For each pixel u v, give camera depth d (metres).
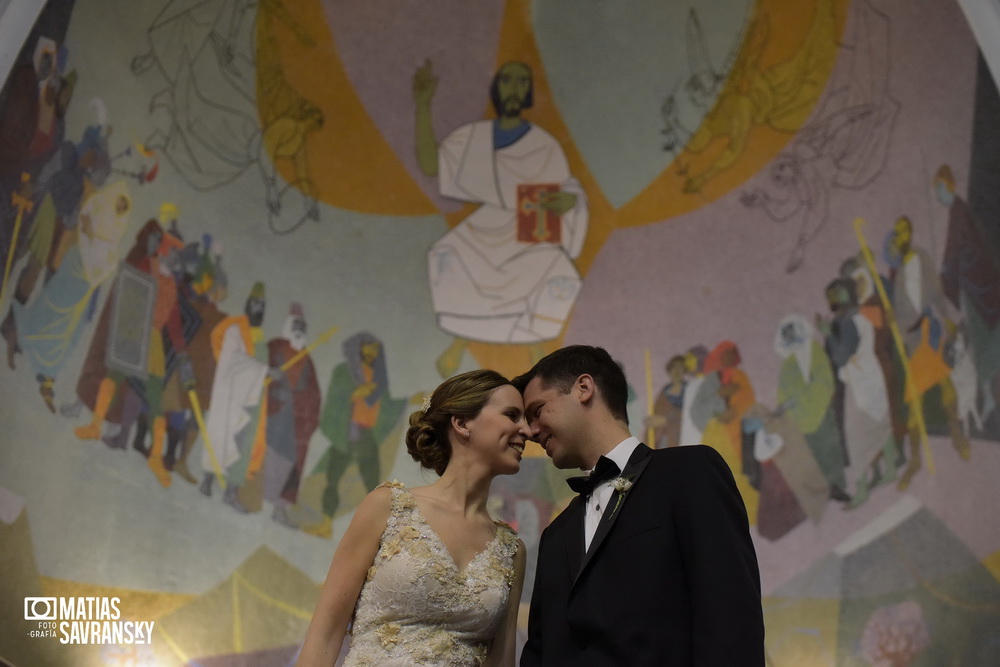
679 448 3.29
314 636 3.49
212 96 9.22
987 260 8.58
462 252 10.09
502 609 3.69
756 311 9.69
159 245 8.76
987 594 8.16
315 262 9.70
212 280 9.12
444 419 3.81
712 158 9.93
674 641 3.01
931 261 8.94
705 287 9.86
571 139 10.18
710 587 2.93
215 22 9.13
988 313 8.54
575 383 3.51
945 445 8.64
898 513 8.76
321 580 8.95
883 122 9.23
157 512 8.30
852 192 9.41
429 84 10.08
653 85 10.00
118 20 8.34
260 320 9.34
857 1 9.23
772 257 9.71
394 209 10.04
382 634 3.49
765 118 9.75
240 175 9.41
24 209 7.50
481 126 10.20
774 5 9.55
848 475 9.06
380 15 9.82
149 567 8.15
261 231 9.49
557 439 3.52
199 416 8.78
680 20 9.80
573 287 10.05
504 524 3.97
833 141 9.50
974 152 8.70
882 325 9.16
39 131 7.68
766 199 9.78
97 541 7.86
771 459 9.35
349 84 9.89
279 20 9.52
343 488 9.30
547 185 10.19
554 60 10.09
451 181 10.13
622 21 9.90
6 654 7.07
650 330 9.88
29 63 7.54
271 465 9.08
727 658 2.82
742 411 9.53
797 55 9.56
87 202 8.11
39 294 7.62
